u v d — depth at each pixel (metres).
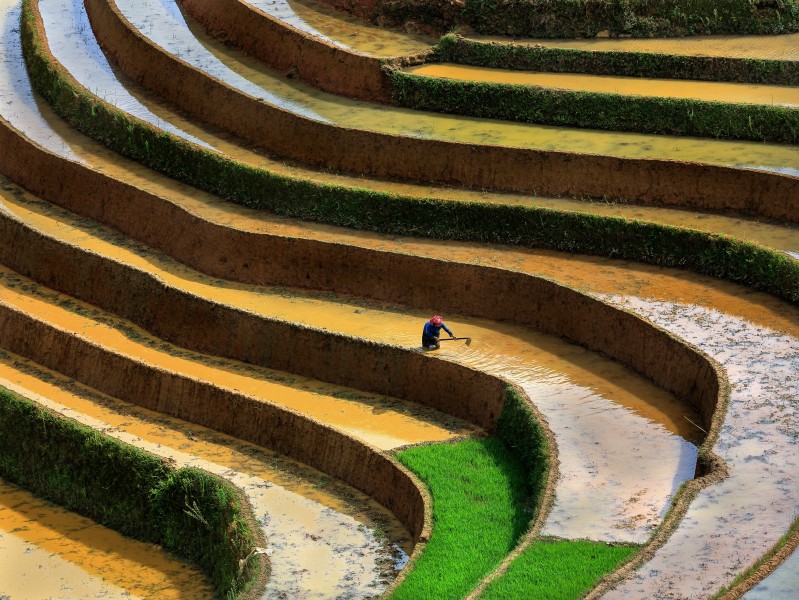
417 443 46.44
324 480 46.06
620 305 51.19
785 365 45.81
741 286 52.66
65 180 67.19
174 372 51.16
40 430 49.25
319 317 55.66
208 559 43.91
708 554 35.00
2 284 61.78
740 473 39.12
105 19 82.94
